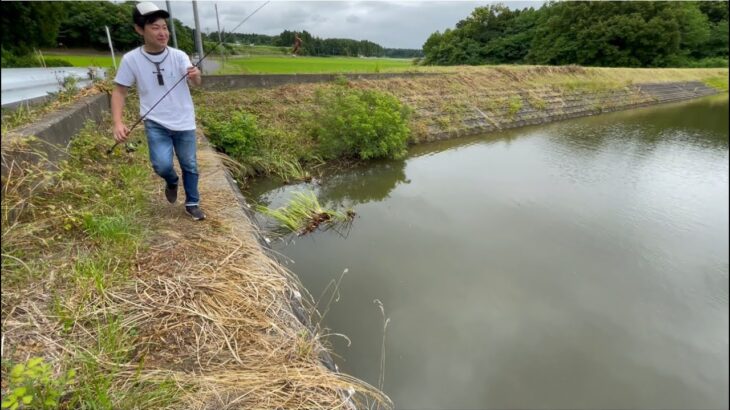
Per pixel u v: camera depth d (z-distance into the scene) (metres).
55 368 1.65
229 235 3.14
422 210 6.77
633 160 10.12
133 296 2.20
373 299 4.19
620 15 29.69
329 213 6.05
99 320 1.99
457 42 39.84
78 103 4.82
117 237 2.63
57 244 2.46
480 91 14.52
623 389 3.32
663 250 5.61
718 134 13.38
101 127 5.20
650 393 3.30
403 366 3.36
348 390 1.92
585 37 30.61
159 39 2.63
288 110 9.32
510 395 3.18
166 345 1.93
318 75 11.05
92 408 1.47
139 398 1.58
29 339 1.78
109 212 2.91
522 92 15.75
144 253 2.63
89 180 3.15
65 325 1.89
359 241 5.51
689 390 3.34
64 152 3.45
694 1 32.19
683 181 8.56
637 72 23.23
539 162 9.80
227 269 2.65
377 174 8.59
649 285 4.79
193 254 2.76
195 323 2.11
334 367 2.19
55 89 6.87
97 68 8.95
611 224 6.39
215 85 9.48
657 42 28.77
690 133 13.58
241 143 7.21
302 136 8.70
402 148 9.46
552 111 15.96
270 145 8.04
